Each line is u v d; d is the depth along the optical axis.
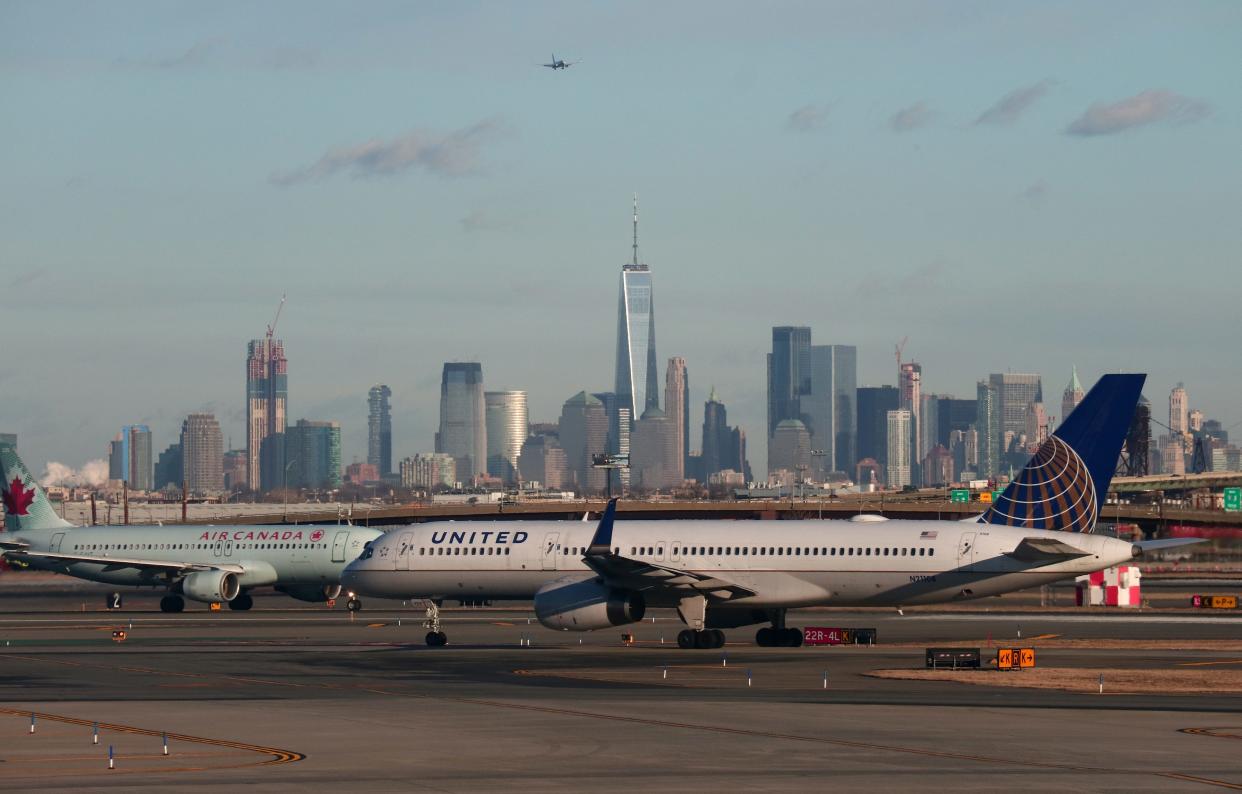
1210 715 104.88
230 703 114.44
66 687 128.50
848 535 172.50
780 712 106.69
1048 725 99.44
